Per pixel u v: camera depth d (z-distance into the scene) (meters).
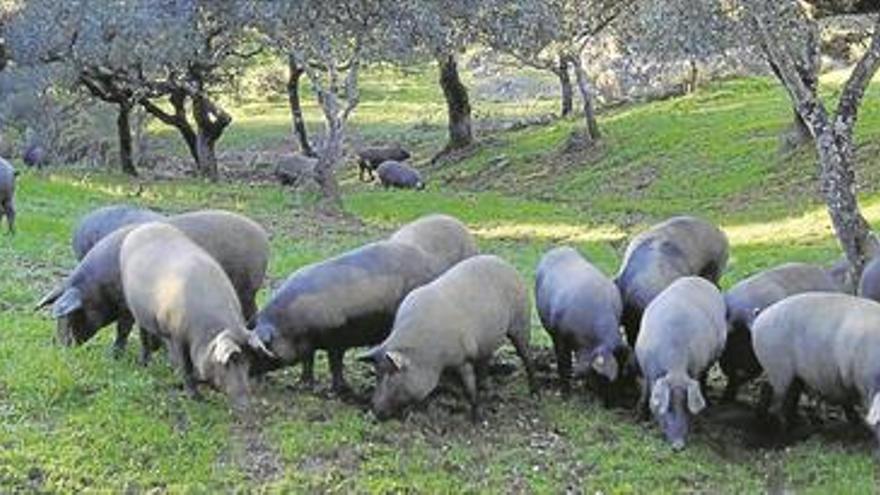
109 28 38.09
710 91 48.88
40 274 17.84
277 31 32.88
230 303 12.20
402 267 13.55
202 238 13.81
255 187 40.53
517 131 50.84
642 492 11.37
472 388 12.64
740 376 14.02
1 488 10.70
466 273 13.03
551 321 13.98
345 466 11.40
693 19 26.05
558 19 42.06
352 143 56.16
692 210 33.62
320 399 12.83
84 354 13.41
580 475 11.65
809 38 19.53
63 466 11.00
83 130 52.62
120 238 13.62
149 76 42.59
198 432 11.62
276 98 68.12
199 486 10.93
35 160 42.97
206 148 45.00
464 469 11.58
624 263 15.78
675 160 39.25
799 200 31.55
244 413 11.90
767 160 36.22
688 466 11.84
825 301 12.59
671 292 13.16
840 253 24.31
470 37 40.94
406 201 36.72
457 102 49.44
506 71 69.75
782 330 12.70
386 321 13.42
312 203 34.28
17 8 41.56
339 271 13.20
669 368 12.38
